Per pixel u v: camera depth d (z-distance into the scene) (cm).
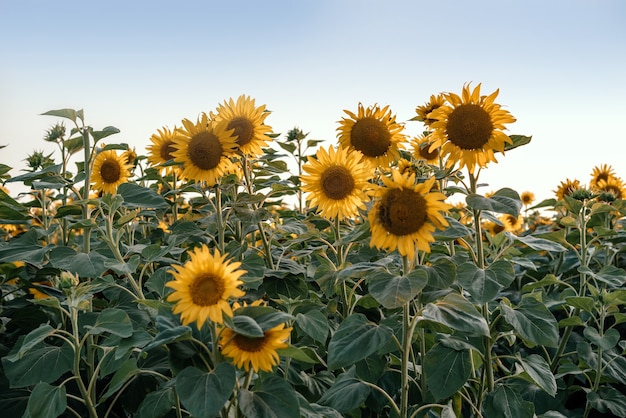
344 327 120
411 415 123
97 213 160
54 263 138
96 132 153
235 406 106
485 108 133
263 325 97
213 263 93
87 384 146
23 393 141
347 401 120
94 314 136
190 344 104
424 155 200
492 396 130
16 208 174
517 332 126
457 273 129
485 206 123
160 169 220
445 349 125
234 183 177
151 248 133
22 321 158
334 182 153
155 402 115
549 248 138
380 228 115
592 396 159
